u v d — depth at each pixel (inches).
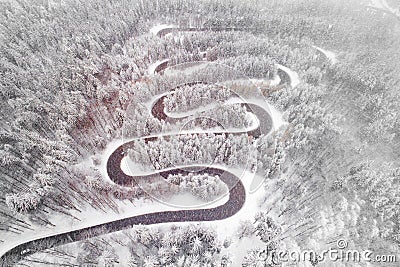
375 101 2977.4
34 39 3248.0
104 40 3447.3
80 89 2844.5
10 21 3378.4
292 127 2687.0
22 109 2454.5
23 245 1969.7
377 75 3292.3
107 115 2719.0
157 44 3462.1
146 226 2055.9
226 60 3272.6
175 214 2155.5
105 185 2191.2
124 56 3260.3
